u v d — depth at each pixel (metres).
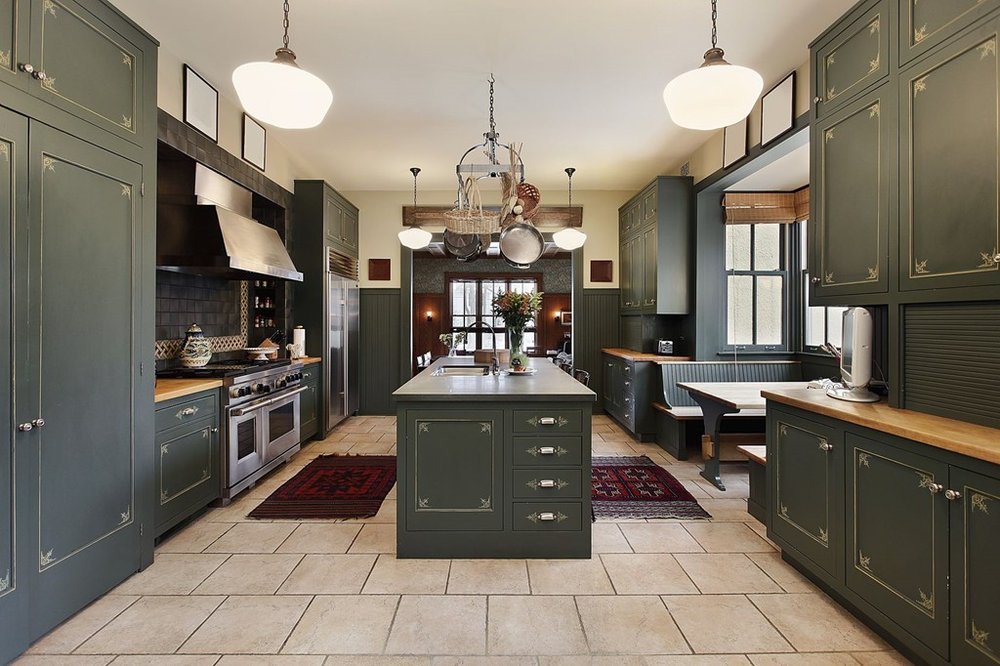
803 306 4.68
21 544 1.74
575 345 6.15
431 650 1.78
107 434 2.12
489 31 2.81
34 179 1.78
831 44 2.30
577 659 1.74
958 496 1.48
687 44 2.94
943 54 1.73
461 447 2.49
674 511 3.11
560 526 2.49
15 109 1.71
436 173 5.50
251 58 3.10
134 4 2.56
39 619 1.80
